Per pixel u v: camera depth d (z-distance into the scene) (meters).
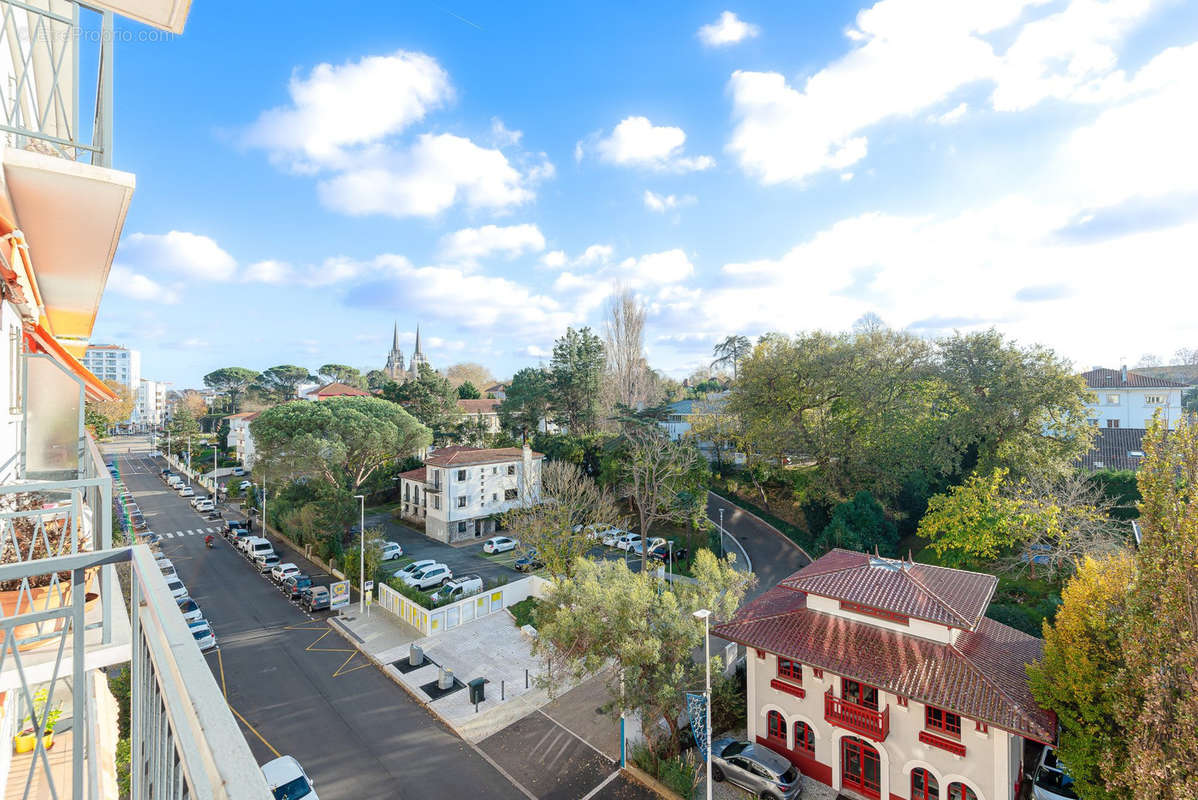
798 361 40.94
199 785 1.47
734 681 21.11
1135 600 12.06
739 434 47.78
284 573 34.81
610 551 39.88
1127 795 12.01
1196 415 11.59
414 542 44.44
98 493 7.13
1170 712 10.66
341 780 17.58
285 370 114.25
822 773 17.44
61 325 9.87
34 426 9.41
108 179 4.71
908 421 36.03
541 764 18.31
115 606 6.94
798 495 40.81
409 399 67.00
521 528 35.16
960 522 29.36
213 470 71.44
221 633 28.11
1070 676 13.47
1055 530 27.11
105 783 11.36
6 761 8.59
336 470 40.59
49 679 5.48
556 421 60.12
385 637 27.47
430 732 20.05
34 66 7.08
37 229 5.55
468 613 29.45
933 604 16.61
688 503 38.41
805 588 18.59
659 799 16.75
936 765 15.58
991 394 35.22
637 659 16.22
